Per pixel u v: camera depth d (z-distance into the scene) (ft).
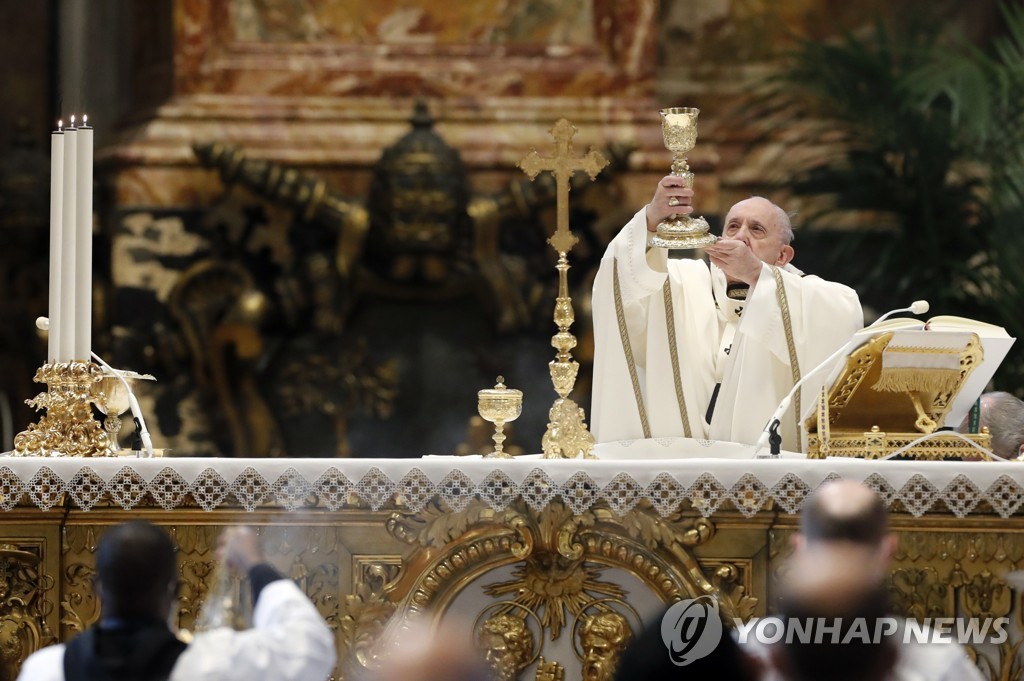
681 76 118.93
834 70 106.32
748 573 52.06
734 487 50.78
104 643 40.78
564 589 52.39
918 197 105.81
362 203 110.42
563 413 56.08
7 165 116.57
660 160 110.83
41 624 53.88
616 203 110.63
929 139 103.65
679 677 35.94
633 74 113.39
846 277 113.09
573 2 114.21
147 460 52.13
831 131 113.80
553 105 113.09
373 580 52.65
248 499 51.80
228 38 113.19
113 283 109.60
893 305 109.29
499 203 109.81
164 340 108.68
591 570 52.39
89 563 53.78
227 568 49.52
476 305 112.27
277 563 52.80
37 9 118.73
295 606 43.73
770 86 117.91
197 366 109.29
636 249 59.98
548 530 51.98
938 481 50.19
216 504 51.78
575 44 114.11
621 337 60.85
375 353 111.96
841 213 113.29
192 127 111.24
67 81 117.08
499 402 55.98
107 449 55.42
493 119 112.98
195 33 112.06
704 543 52.16
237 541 46.93
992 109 102.68
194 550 53.06
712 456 56.49
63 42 118.11
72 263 56.39
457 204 108.17
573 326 109.81
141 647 40.70
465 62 113.80
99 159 110.83
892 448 53.11
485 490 51.37
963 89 102.89
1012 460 56.08
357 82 113.39
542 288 110.11
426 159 107.14
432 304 112.27
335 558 52.80
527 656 52.44
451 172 107.76
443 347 112.16
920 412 53.72
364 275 110.83
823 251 113.50
